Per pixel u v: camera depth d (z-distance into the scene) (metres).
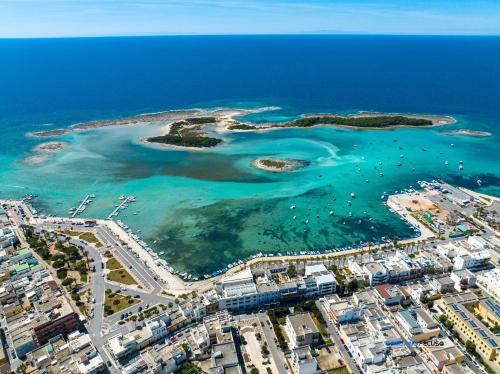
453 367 166.88
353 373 171.88
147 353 177.50
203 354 181.38
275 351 185.50
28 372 169.75
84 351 177.88
